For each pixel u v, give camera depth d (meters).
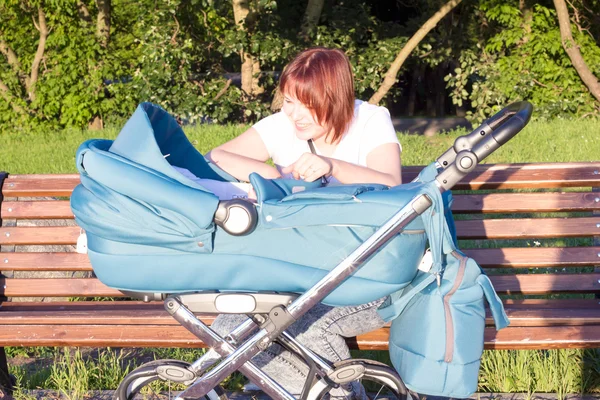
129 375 2.59
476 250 3.24
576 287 3.18
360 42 14.43
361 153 2.81
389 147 2.79
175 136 2.89
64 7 13.96
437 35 15.16
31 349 4.00
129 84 13.90
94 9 15.54
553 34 13.23
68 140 12.14
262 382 2.43
